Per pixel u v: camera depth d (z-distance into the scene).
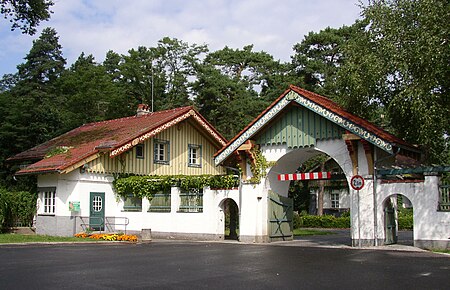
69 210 25.62
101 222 26.91
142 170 29.42
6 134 34.75
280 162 23.06
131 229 27.14
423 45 18.28
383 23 20.39
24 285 10.13
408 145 19.58
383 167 20.38
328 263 14.13
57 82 59.34
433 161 21.86
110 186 27.67
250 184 23.06
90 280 10.86
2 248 18.47
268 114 22.02
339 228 41.41
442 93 19.12
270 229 23.14
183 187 25.38
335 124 20.88
